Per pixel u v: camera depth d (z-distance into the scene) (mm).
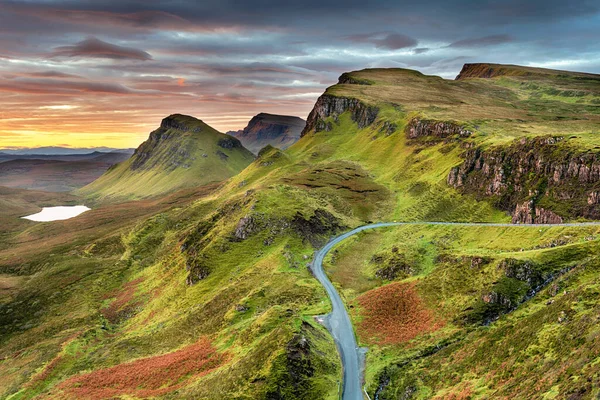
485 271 102562
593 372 48469
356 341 93625
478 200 176875
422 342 89625
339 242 167625
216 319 127938
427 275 117188
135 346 135375
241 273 157750
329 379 77250
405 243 154625
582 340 57750
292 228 175750
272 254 160625
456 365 75500
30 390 120500
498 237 140000
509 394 57500
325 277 135125
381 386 77750
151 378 101062
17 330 190125
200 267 171250
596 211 130000
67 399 102438
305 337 86188
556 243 117625
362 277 135375
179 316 148375
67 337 157000
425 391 72125
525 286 94438
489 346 75188
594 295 68688
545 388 52969
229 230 186000
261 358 81312
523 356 64688
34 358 144375
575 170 144625
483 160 188125
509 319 85250
